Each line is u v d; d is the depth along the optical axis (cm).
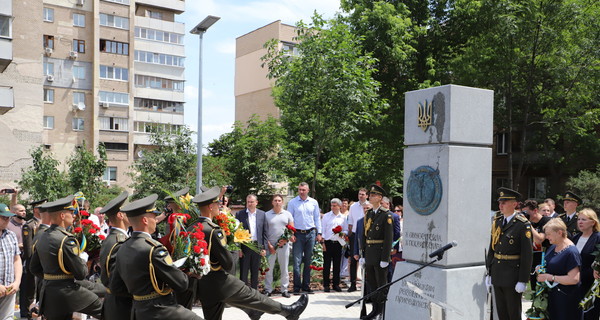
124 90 4203
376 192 899
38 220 894
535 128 2916
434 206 747
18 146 3014
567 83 2152
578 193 2292
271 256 1047
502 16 1948
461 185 743
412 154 795
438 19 2434
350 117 1558
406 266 787
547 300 673
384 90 2314
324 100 1526
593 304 675
